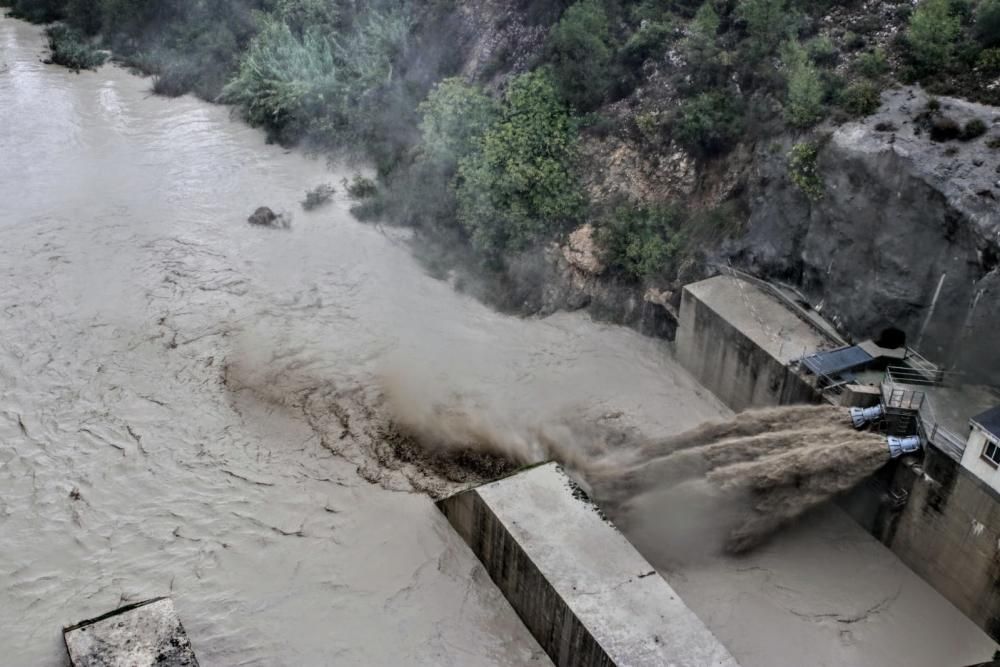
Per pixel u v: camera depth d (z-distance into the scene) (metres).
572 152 34.94
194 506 26.38
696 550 24.81
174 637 21.48
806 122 28.98
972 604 22.66
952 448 22.77
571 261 33.91
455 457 28.02
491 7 42.47
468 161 35.88
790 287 29.69
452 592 23.83
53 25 59.66
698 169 32.78
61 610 23.39
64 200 40.38
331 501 26.53
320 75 45.97
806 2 33.34
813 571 24.30
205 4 55.16
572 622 20.64
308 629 22.89
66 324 33.16
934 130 26.27
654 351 31.83
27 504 26.39
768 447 25.17
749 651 22.19
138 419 29.34
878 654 22.19
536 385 30.73
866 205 26.78
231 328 33.38
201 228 39.03
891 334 26.52
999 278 23.84
